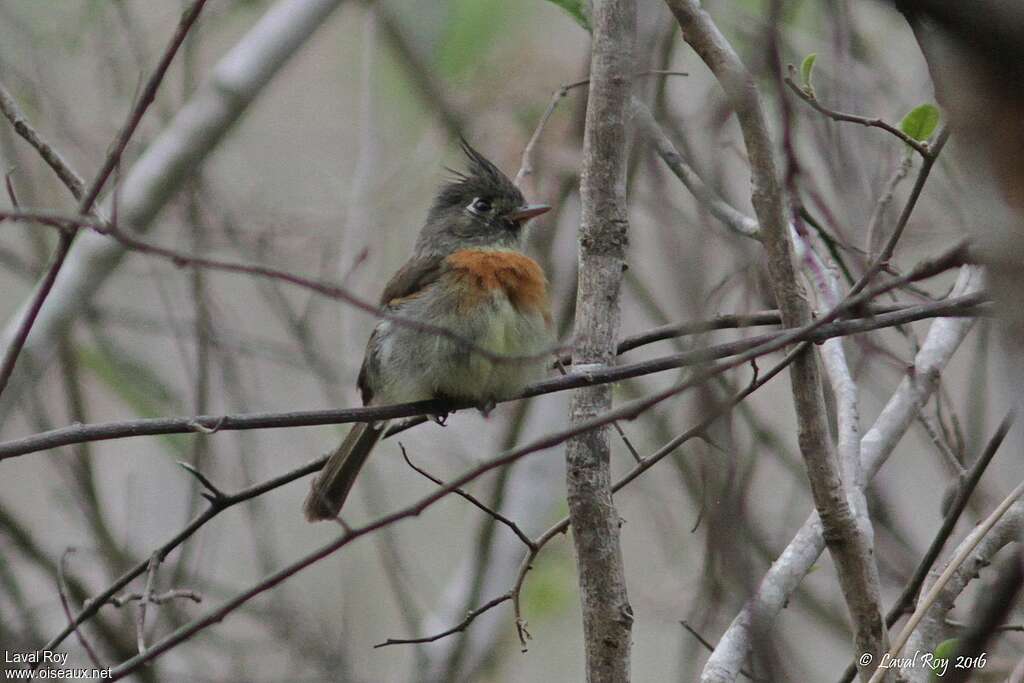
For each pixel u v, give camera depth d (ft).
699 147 35.53
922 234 33.94
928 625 24.22
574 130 43.88
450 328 30.55
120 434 24.49
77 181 25.64
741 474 26.50
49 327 40.70
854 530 23.24
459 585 43.88
